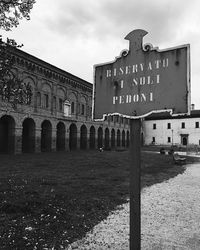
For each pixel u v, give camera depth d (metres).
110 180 13.63
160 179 15.51
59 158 25.58
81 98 44.88
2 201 8.25
